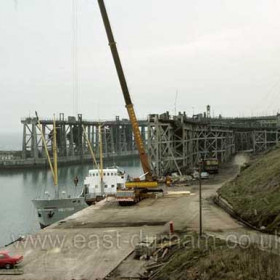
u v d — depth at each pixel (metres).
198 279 27.64
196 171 96.12
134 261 36.62
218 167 110.81
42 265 36.94
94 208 64.56
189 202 64.75
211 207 59.44
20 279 33.78
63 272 35.00
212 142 123.94
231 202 55.97
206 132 124.12
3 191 129.12
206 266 28.55
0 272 35.56
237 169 109.56
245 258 28.03
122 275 33.12
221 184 83.31
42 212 71.62
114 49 79.69
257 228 43.19
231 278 25.94
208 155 124.19
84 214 59.69
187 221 50.47
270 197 49.06
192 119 121.56
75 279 33.25
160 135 96.56
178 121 102.00
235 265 27.48
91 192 82.19
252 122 178.75
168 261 33.81
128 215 57.16
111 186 82.19
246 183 62.75
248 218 46.84
